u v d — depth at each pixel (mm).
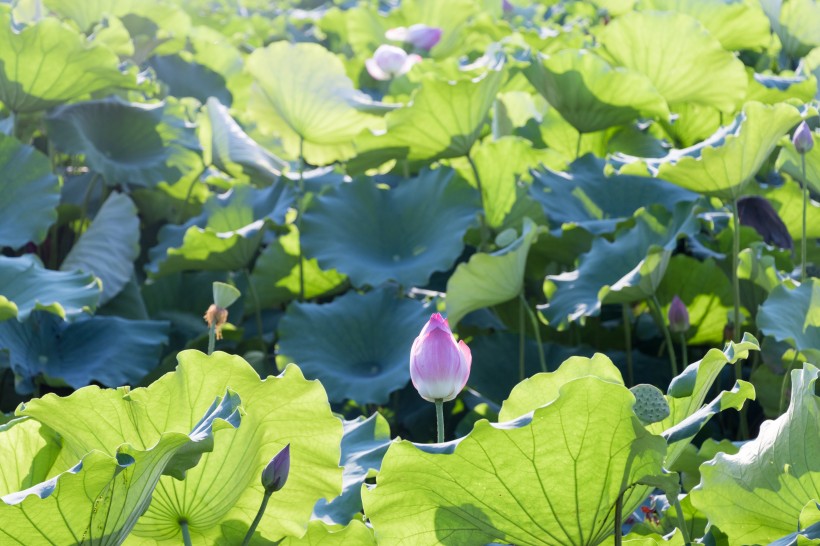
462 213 3664
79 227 4332
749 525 1790
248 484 1745
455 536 1629
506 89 4570
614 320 3854
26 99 3873
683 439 1602
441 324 1846
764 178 4074
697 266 3482
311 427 1726
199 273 4105
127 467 1347
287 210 3740
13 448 1709
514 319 3834
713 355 1640
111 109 4191
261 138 4891
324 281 3957
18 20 4754
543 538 1603
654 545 1774
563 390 1372
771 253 3430
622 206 3607
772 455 1738
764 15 4637
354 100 3893
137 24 5102
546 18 7410
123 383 3359
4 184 3705
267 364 3812
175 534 1758
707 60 3916
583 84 3727
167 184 4176
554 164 3842
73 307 3195
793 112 2688
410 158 3818
